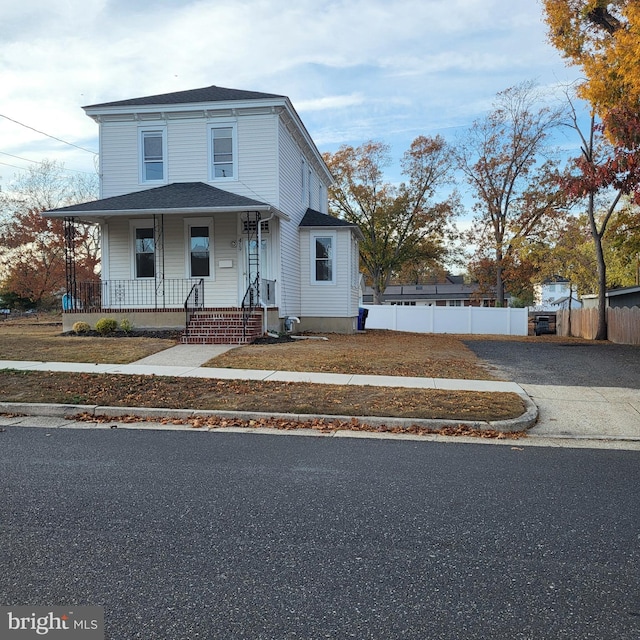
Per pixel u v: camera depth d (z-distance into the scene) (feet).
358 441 23.49
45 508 15.14
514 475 18.80
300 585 11.07
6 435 24.08
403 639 9.34
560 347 58.13
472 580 11.35
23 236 119.34
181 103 59.98
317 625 9.71
